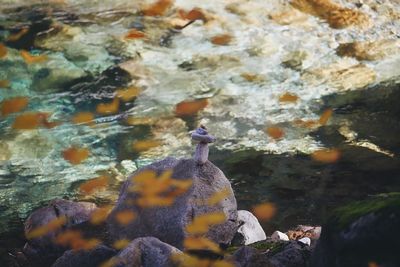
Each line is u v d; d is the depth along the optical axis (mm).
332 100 8984
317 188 7773
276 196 7699
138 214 6820
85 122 8523
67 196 7625
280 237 7008
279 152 8211
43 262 6887
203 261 6359
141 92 8961
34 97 8852
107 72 9227
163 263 6172
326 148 8266
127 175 7871
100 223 6996
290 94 9039
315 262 6109
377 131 8508
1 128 8406
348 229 5844
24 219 7395
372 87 9203
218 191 6809
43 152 8125
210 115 8680
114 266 6172
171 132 8414
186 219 6652
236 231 6883
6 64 9289
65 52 9500
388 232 5719
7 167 7938
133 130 8430
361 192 7719
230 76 9258
